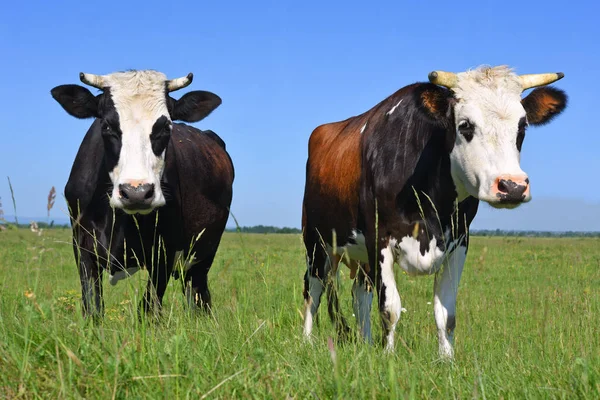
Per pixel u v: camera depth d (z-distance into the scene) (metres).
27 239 4.76
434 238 5.97
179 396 3.48
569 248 29.02
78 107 7.11
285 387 3.62
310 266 7.93
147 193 6.49
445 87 5.80
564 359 4.74
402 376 3.93
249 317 6.12
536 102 5.98
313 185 7.68
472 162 5.46
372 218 6.31
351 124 7.43
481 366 4.59
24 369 3.61
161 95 7.07
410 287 10.65
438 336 5.81
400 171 6.09
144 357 3.91
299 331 5.78
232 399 3.47
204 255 8.90
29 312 4.27
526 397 3.66
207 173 8.70
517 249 27.14
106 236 7.07
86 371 3.62
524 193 5.10
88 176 7.17
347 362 4.15
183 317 5.27
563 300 7.57
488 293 11.08
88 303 6.78
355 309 7.19
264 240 35.75
